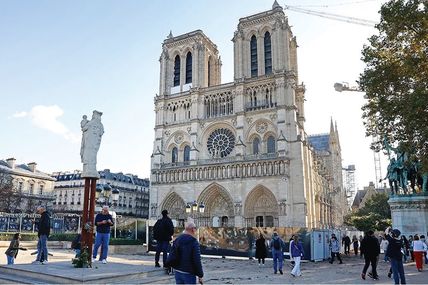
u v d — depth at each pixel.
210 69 112.62
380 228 91.00
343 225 137.50
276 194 82.75
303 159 86.81
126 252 50.44
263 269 33.06
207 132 98.88
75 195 130.88
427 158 29.12
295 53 105.81
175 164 98.75
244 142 91.00
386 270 33.28
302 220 80.88
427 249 37.81
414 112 27.20
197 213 91.44
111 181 131.12
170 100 105.69
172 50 110.38
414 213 45.53
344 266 37.41
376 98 33.44
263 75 92.94
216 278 25.64
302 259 43.69
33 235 55.72
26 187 113.94
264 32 98.06
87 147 21.75
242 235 47.84
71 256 36.09
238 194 86.75
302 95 102.94
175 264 11.64
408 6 29.33
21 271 18.61
